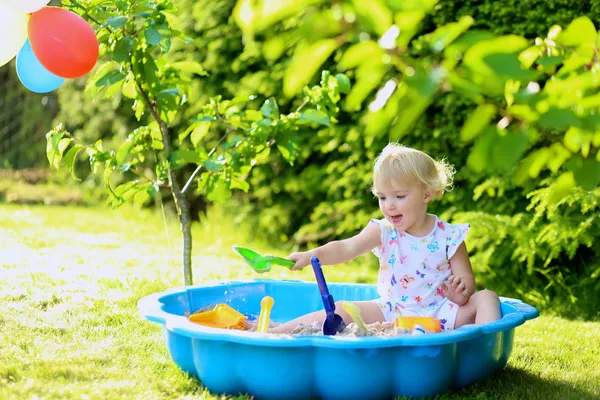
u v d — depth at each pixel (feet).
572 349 10.25
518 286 14.71
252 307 10.43
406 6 3.50
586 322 12.85
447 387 7.55
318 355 7.07
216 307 9.07
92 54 9.96
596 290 13.97
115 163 10.68
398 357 7.14
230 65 19.44
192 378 7.90
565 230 13.08
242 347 7.19
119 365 8.30
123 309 11.23
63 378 7.55
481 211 14.70
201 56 20.02
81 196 26.68
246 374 7.25
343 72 16.25
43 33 9.78
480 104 3.96
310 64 3.70
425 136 15.81
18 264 13.88
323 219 18.25
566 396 7.75
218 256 17.48
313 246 19.03
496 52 3.55
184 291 9.59
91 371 7.92
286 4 3.59
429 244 9.30
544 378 8.55
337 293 10.59
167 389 7.50
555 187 4.92
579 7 13.48
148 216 23.73
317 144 18.20
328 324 8.25
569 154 4.72
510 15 14.29
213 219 22.39
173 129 21.43
